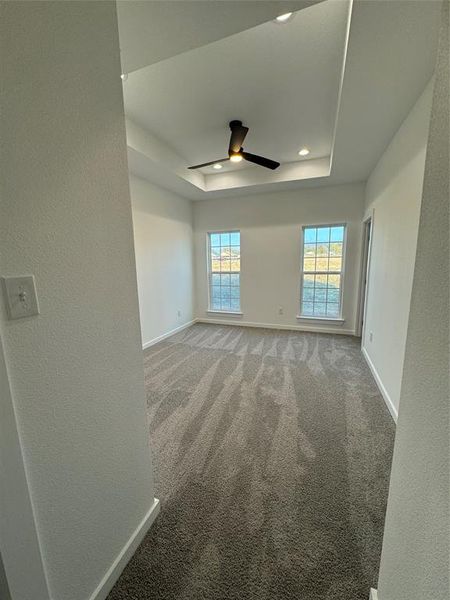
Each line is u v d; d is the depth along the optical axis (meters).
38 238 0.70
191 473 1.56
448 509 0.48
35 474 0.71
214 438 1.87
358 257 4.18
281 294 4.72
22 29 0.64
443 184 0.56
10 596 0.65
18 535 0.66
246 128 2.55
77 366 0.83
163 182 3.89
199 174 4.20
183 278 4.86
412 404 0.69
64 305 0.78
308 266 4.58
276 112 2.57
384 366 2.48
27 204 0.67
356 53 1.51
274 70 2.01
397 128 2.33
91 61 0.83
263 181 4.05
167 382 2.75
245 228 4.79
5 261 0.62
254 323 4.99
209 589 1.00
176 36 1.42
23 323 0.67
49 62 0.70
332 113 2.59
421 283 0.66
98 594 0.94
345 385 2.64
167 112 2.56
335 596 0.98
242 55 1.85
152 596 0.98
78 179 0.80
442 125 0.57
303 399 2.38
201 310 5.38
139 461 1.15
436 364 0.57
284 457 1.68
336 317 4.50
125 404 1.05
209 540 1.17
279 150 3.47
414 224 1.92
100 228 0.89
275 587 1.01
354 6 1.24
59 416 0.78
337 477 1.52
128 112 2.55
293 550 1.13
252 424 2.03
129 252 1.02
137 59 1.58
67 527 0.82
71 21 0.76
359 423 2.03
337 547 1.14
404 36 1.39
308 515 1.29
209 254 5.21
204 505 1.35
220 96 2.32
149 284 3.96
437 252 0.58
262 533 1.20
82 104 0.80
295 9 1.27
